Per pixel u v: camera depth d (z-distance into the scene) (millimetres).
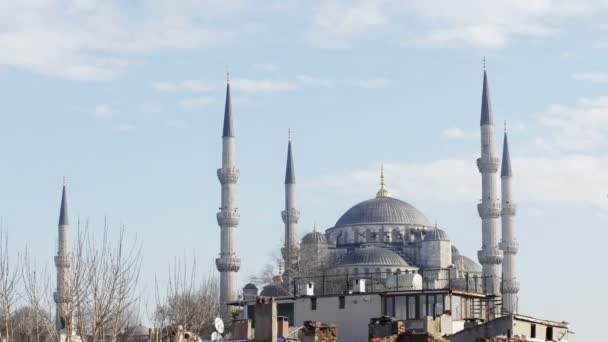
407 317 112375
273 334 73375
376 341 75250
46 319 80562
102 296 79062
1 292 80000
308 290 126688
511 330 98562
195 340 95875
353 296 114062
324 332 78375
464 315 115812
